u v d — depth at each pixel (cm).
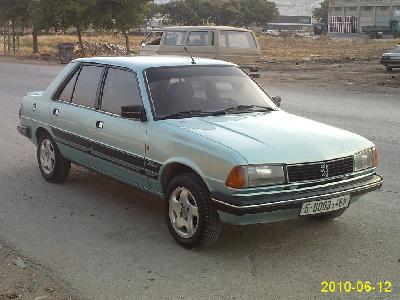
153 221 566
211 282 423
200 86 569
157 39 2103
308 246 499
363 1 12850
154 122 519
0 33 6256
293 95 1786
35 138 723
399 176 748
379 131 1089
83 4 3422
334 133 507
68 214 586
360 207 614
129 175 555
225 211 443
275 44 6938
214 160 451
